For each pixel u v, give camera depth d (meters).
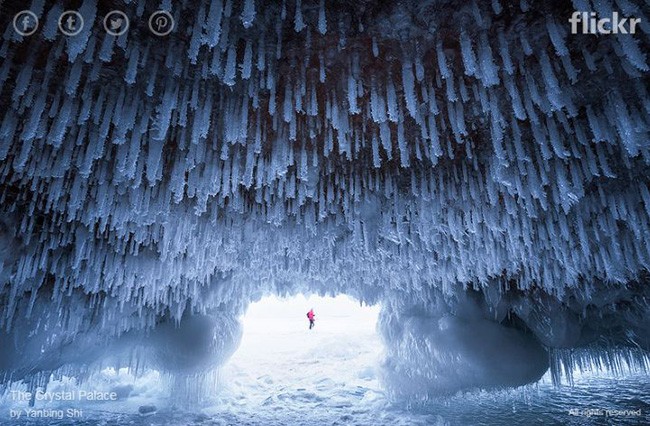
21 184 3.55
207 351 7.96
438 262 5.89
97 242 4.74
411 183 4.17
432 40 2.46
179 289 6.57
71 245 4.77
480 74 2.49
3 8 2.07
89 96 2.69
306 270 6.84
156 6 2.18
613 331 7.53
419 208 4.42
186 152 3.41
